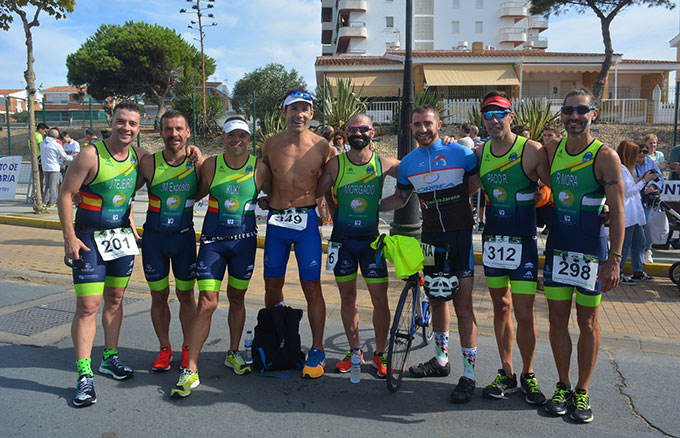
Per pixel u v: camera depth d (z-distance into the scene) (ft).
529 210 11.75
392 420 11.16
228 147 12.67
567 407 11.37
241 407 11.71
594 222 10.82
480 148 12.22
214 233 12.87
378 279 13.28
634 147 19.24
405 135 24.53
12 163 43.21
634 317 17.26
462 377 12.28
